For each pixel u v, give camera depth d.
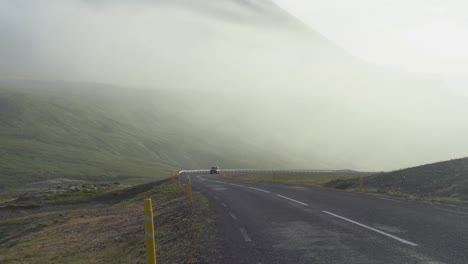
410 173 29.67
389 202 20.00
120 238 21.08
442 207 17.44
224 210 19.80
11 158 149.62
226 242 11.90
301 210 17.95
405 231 11.91
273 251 10.30
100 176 136.50
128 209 41.16
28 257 22.47
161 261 11.23
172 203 32.06
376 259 8.95
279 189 32.09
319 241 11.13
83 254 18.95
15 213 53.69
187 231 14.92
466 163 27.11
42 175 131.25
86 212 45.38
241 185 41.03
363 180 33.25
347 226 13.23
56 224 38.53
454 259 8.63
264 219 15.83
